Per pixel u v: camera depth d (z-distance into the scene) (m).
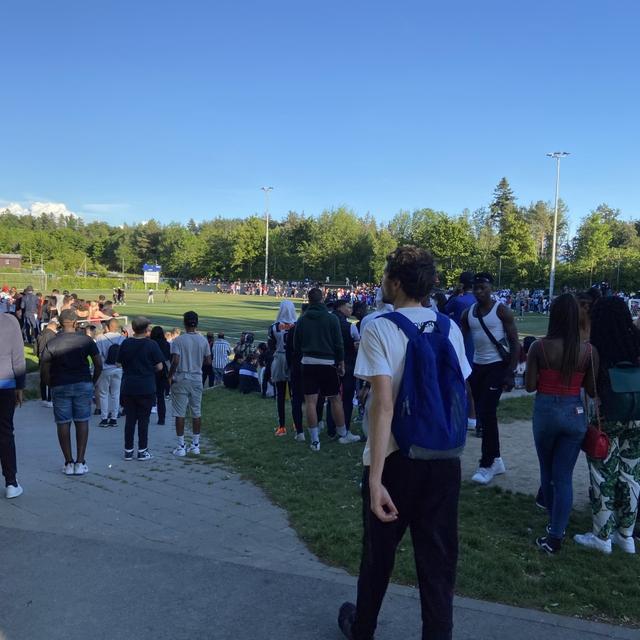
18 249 123.75
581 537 4.58
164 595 3.64
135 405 7.54
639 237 97.75
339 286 78.12
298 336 7.74
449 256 72.81
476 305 6.18
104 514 5.28
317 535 4.65
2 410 5.64
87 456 7.71
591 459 4.51
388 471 2.63
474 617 3.40
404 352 2.60
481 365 6.13
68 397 6.62
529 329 34.00
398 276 2.74
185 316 7.76
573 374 4.31
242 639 3.16
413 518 2.69
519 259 70.31
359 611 2.89
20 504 5.53
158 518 5.20
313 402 7.67
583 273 65.06
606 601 3.59
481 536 4.62
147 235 136.38
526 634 3.22
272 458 7.29
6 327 5.53
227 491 6.06
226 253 103.44
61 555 4.23
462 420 2.62
